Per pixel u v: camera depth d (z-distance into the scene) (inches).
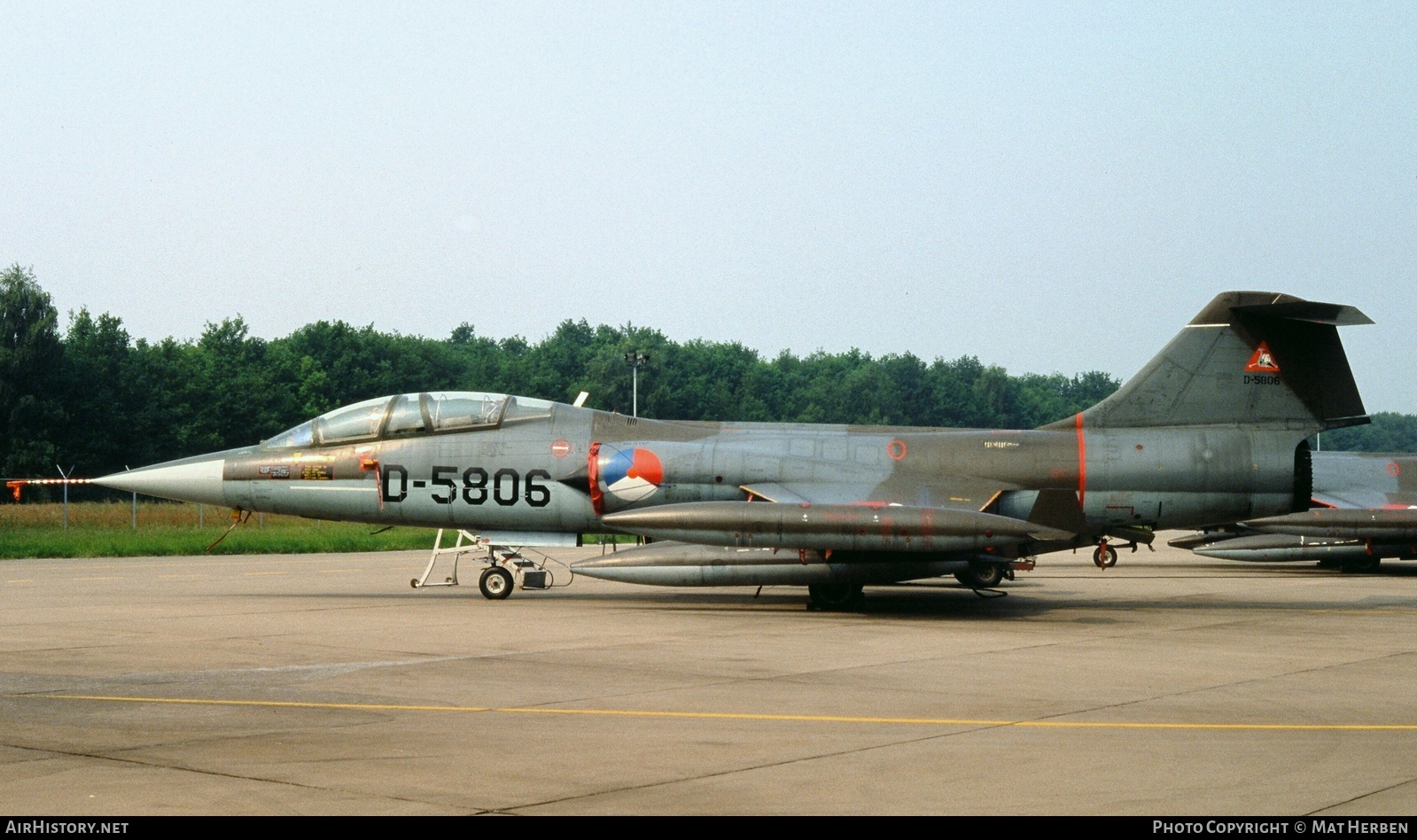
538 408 764.0
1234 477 708.7
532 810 249.3
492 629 579.2
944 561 679.7
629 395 4010.8
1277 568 1172.5
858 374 4658.0
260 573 987.9
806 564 677.9
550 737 322.0
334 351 3890.3
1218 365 722.2
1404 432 7342.5
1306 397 721.0
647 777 277.9
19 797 257.0
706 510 652.7
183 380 3250.5
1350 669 458.3
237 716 350.9
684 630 580.1
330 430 763.4
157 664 458.6
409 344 4227.4
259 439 3270.2
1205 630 593.6
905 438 733.3
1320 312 700.0
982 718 353.4
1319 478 1080.8
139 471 784.3
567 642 532.4
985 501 689.6
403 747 309.0
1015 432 732.0
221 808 248.8
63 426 2918.3
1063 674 441.1
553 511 741.3
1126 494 709.9
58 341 2930.6
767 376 4601.4
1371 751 309.7
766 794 263.1
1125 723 346.0
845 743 316.8
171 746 308.8
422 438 754.8
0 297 2893.7
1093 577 1019.3
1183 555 1459.2
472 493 745.0
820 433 740.7
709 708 367.6
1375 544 1002.7
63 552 1215.6
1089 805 255.8
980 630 588.1
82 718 347.9
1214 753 305.7
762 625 606.2
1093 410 731.4
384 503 754.2
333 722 342.0
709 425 762.8
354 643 522.6
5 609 669.9
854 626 600.4
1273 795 264.2
